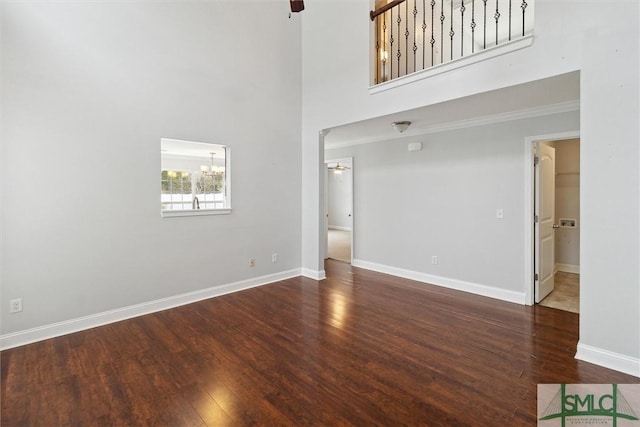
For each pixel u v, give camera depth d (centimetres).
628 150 222
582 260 243
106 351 262
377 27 428
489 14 496
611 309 232
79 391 210
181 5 363
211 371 233
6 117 264
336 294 409
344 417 185
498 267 391
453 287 432
